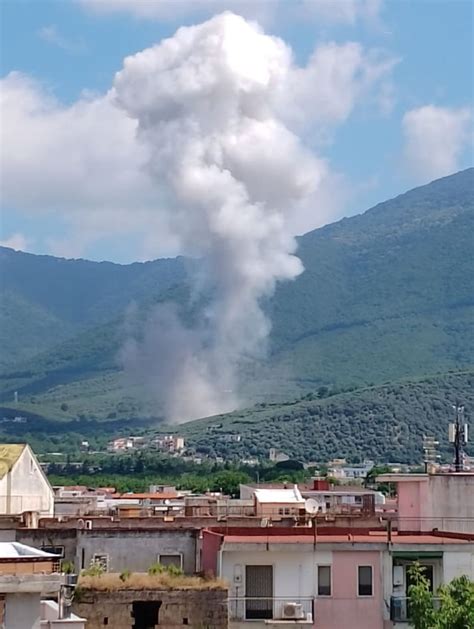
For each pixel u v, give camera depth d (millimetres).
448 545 52781
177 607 50094
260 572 52344
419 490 68688
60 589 33469
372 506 95188
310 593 52188
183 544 58188
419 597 47375
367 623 52031
